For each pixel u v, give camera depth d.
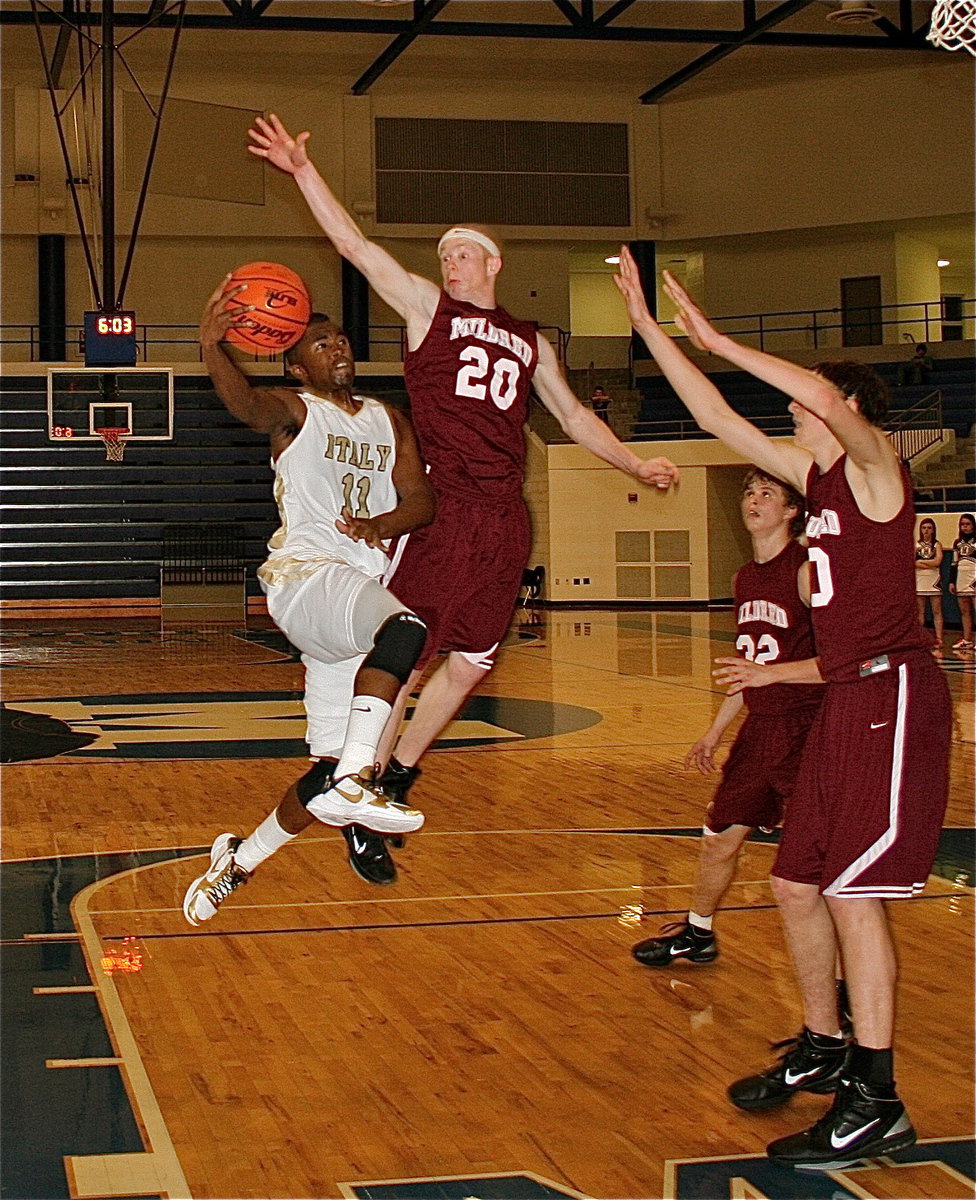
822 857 3.64
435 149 28.41
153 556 25.73
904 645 3.51
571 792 8.38
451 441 4.15
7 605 25.36
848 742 3.52
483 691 13.62
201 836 7.07
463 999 4.55
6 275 27.03
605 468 27.34
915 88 27.61
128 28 24.56
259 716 11.81
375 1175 3.25
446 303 4.18
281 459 3.89
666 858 6.60
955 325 32.75
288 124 27.67
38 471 25.86
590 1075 3.90
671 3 25.00
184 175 26.95
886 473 3.44
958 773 8.73
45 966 4.91
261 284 3.79
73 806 7.90
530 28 23.42
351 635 3.61
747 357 3.45
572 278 33.00
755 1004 4.51
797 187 28.48
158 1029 4.26
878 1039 3.41
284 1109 3.64
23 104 26.05
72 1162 3.31
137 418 26.30
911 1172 3.33
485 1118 3.60
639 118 29.19
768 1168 3.33
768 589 4.55
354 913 5.62
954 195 27.52
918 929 5.36
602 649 18.19
